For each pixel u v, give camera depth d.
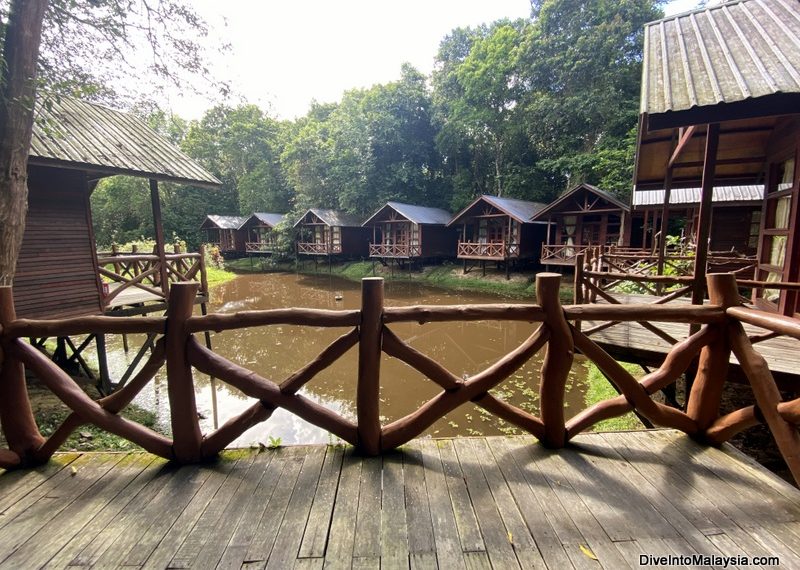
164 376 6.48
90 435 4.01
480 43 20.61
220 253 24.69
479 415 5.27
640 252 10.22
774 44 3.01
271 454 2.06
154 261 6.49
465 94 20.94
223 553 1.40
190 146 29.23
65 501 1.70
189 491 1.76
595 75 16.14
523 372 6.68
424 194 23.23
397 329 9.95
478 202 15.77
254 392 1.95
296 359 7.54
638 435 2.20
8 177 3.13
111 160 5.09
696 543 1.42
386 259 20.17
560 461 1.96
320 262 23.44
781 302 3.76
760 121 3.95
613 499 1.67
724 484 1.76
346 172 23.41
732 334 1.96
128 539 1.47
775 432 1.71
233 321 1.92
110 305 5.79
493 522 1.54
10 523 1.57
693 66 3.05
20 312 4.59
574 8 17.22
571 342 1.99
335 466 1.94
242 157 30.27
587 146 17.73
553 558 1.36
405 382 6.33
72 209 5.05
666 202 5.21
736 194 9.71
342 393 6.08
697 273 3.06
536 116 18.27
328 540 1.46
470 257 16.44
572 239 14.58
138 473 1.91
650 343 3.51
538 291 2.00
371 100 22.89
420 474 1.86
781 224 4.09
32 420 2.06
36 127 4.74
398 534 1.48
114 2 3.99
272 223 23.53
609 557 1.36
